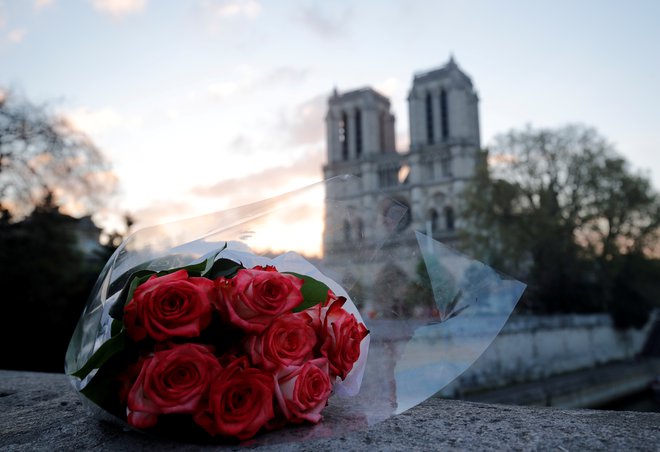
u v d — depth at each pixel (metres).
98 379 2.07
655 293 47.66
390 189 82.12
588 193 37.66
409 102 83.75
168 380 1.93
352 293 2.50
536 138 38.94
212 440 2.05
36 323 21.45
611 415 2.53
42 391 3.79
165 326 1.96
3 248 21.34
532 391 28.70
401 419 2.46
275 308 2.05
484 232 40.53
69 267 23.09
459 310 2.43
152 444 2.11
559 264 38.62
